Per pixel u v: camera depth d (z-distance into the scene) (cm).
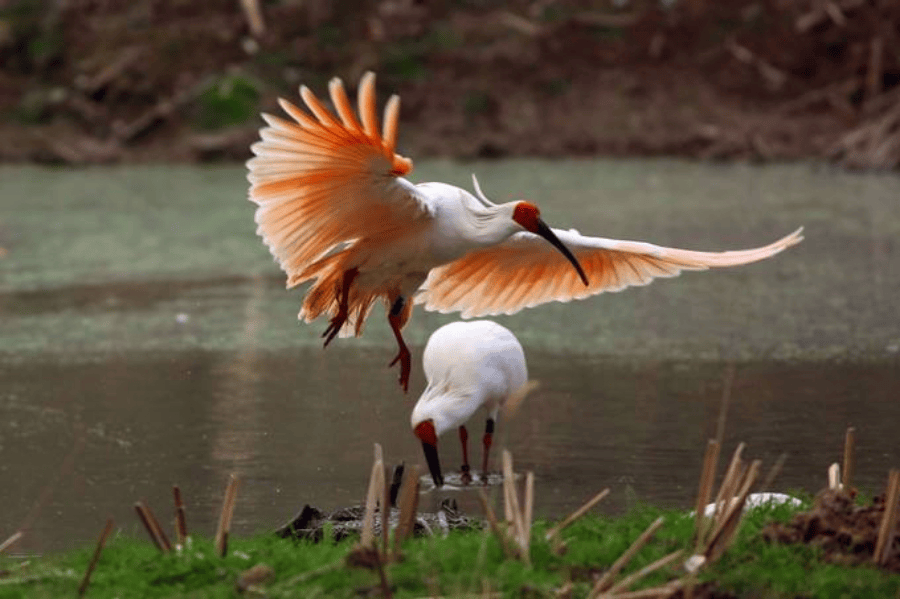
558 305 1906
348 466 1223
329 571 804
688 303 1889
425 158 3297
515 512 831
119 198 2903
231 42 3597
